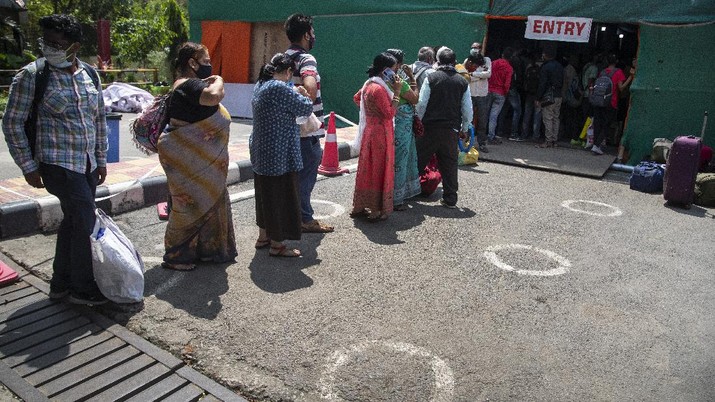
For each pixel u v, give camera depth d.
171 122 4.11
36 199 5.23
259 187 4.76
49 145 3.47
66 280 3.85
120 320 3.69
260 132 4.44
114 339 3.46
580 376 3.27
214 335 3.53
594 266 4.97
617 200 7.33
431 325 3.78
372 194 5.78
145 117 4.18
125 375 3.11
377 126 5.58
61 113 3.46
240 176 7.38
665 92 9.30
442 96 6.21
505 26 13.57
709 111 9.05
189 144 4.11
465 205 6.73
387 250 5.10
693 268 5.03
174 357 3.29
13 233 4.98
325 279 4.41
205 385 3.07
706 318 4.06
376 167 5.69
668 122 9.37
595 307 4.16
